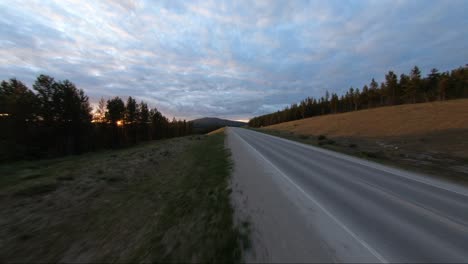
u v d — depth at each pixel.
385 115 41.38
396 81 60.12
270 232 3.83
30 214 5.60
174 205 5.72
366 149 17.58
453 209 5.03
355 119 44.69
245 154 14.16
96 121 38.94
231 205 5.20
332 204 5.25
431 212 4.85
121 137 44.25
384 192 6.27
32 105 25.20
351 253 3.22
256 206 5.11
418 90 54.72
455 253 3.29
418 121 28.97
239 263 3.01
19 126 23.73
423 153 14.66
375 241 3.59
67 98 28.34
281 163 10.89
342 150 16.66
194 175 9.05
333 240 3.58
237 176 8.13
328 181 7.45
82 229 4.79
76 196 7.12
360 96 74.31
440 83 51.41
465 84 48.91
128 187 8.42
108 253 3.74
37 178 9.70
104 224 5.00
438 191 6.43
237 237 3.66
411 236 3.78
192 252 3.39
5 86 25.50
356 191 6.33
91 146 33.66
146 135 54.59
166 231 4.23
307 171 9.03
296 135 35.47
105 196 7.23
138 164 13.17
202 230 4.08
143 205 6.14
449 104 39.50
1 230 4.73
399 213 4.76
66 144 28.44
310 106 94.81
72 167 12.76
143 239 4.07
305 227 4.03
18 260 3.67
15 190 7.41
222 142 23.75
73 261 3.58
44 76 26.94
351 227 4.06
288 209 4.92
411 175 8.52
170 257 3.32
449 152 14.18
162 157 15.95
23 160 20.89
